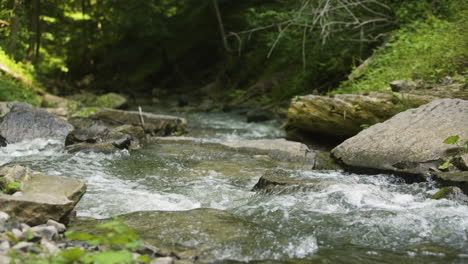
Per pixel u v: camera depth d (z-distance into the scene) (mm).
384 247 3699
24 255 2973
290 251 3576
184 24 23953
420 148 5691
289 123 9570
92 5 21703
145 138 8227
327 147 8773
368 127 7266
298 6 13453
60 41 19359
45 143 7922
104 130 7887
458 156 5289
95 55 23594
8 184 4168
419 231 3994
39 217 3707
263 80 17297
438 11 11430
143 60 24391
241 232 3834
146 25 21656
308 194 4902
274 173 5680
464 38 9109
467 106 6363
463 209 4438
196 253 3404
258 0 19984
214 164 6734
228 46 21219
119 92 21422
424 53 9383
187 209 4703
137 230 3801
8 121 8320
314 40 13570
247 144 7676
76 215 4316
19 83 12578
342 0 12641
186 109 15617
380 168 5738
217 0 22500
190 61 23547
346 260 3443
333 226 4133
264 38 16797
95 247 3389
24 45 14109
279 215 4426
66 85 19375
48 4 17641
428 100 7324
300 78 14438
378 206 4594
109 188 5398
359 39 13195
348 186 4961
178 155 7266
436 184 5102
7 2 13500
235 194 5227
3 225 3416
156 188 5473
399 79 9070
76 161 6723
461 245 3717
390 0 12828
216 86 20047
